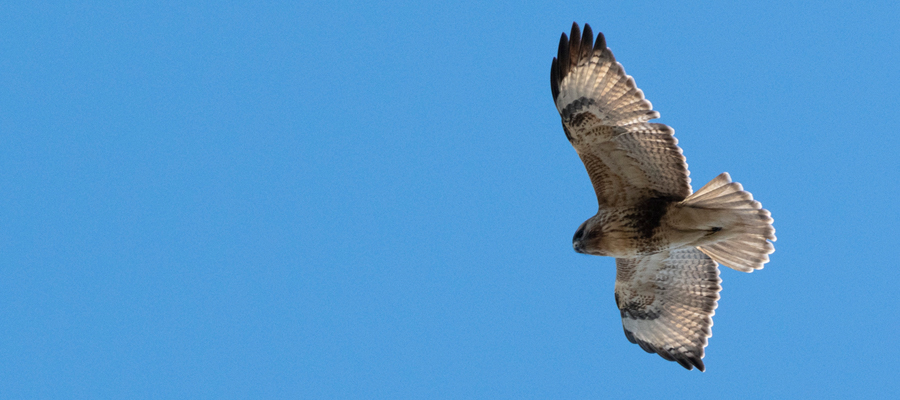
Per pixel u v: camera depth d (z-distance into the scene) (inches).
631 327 697.0
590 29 534.9
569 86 543.2
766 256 565.9
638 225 565.9
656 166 548.1
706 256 657.6
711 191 530.6
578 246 582.2
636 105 530.6
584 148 559.5
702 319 669.3
